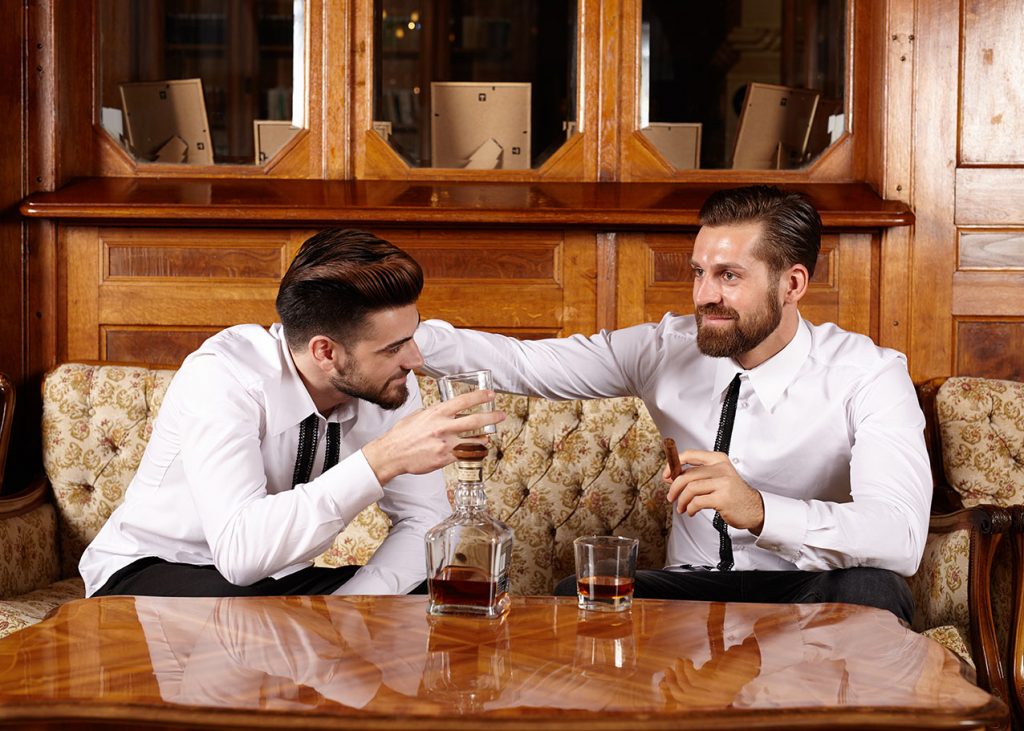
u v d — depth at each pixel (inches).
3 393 125.0
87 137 147.2
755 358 92.5
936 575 105.3
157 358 141.5
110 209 134.6
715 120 148.6
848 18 147.2
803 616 66.7
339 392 85.1
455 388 69.0
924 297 140.9
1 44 138.6
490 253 140.3
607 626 63.7
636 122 148.3
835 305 140.7
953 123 140.4
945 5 140.2
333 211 134.7
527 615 66.4
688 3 148.0
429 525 87.2
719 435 92.9
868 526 77.0
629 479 120.2
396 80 149.4
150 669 54.7
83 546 124.3
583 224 139.3
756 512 74.8
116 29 147.5
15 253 139.5
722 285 88.5
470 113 149.0
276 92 150.4
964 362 141.5
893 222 135.6
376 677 53.6
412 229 139.8
